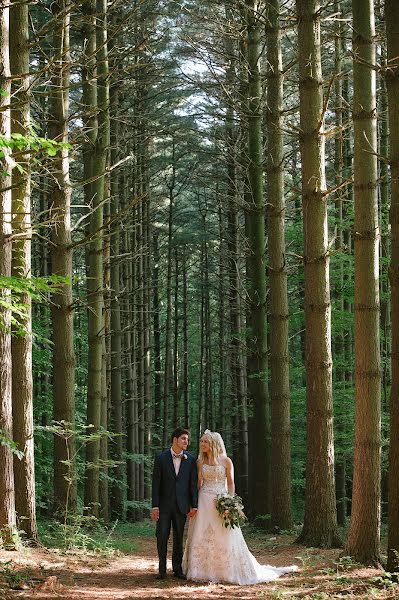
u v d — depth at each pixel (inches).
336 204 743.7
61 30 426.9
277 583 331.9
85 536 421.7
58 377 480.4
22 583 291.4
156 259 1307.8
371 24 370.0
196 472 346.6
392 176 319.6
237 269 795.4
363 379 366.9
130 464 938.1
